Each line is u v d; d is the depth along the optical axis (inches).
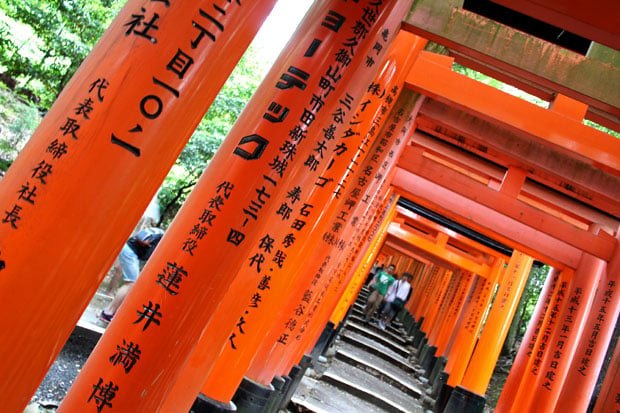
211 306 120.8
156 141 90.0
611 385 234.1
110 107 87.4
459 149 348.8
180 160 410.6
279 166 125.1
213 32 92.5
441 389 527.8
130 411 114.3
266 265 154.0
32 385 87.4
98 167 86.5
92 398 114.6
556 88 187.0
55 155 86.1
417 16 184.5
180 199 440.1
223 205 121.4
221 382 174.6
